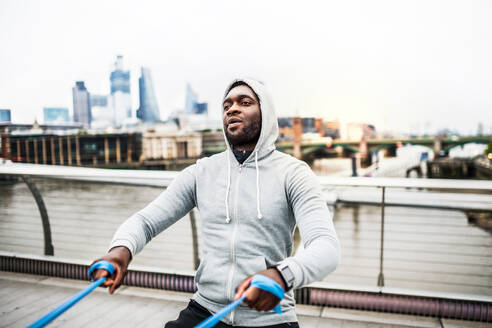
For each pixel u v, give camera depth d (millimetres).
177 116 105375
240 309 1152
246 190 1215
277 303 864
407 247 4102
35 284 3039
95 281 965
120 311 2590
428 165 78188
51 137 84750
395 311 2428
